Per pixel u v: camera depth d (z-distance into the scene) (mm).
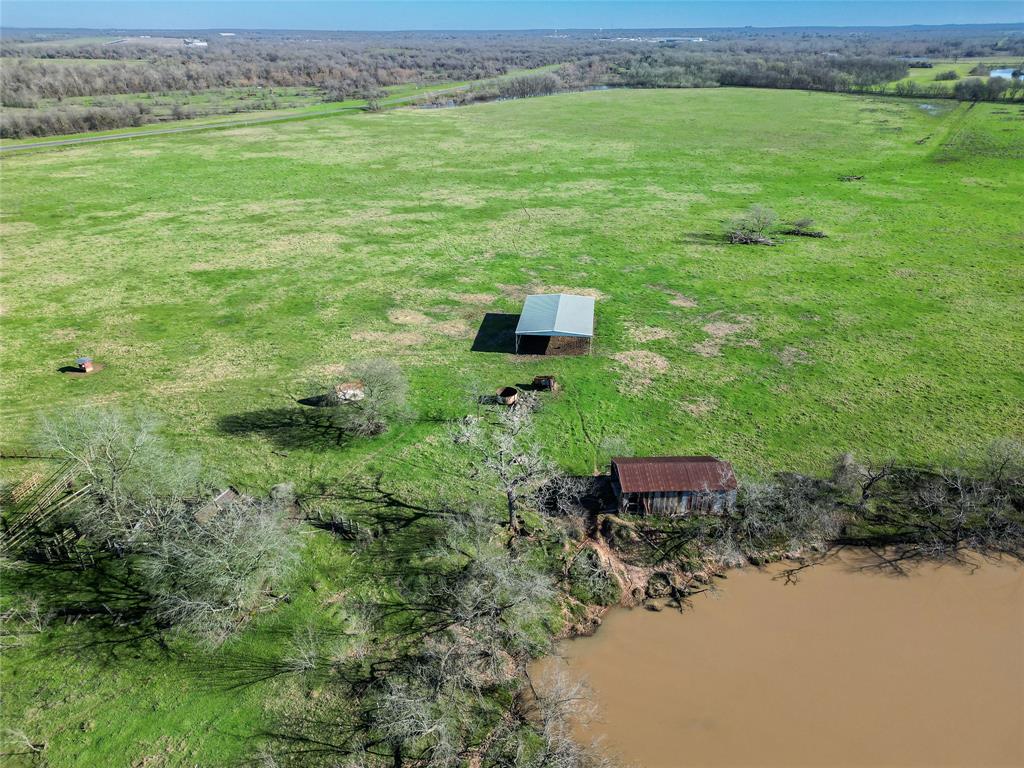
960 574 26344
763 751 20062
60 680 21844
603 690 22062
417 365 42469
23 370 41531
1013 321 47500
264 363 42688
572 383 40062
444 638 23484
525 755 20016
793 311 50125
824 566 26938
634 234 68812
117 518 26500
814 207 77188
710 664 22906
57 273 57719
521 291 54531
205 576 23062
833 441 34219
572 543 27688
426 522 28797
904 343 44656
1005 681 22156
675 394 38812
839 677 22344
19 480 31094
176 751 19844
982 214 72688
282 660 22641
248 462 32625
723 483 28547
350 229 70375
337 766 19547
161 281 56188
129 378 40688
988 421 35625
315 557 26797
